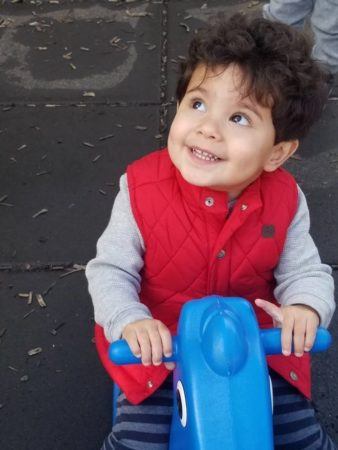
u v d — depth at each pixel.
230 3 1.50
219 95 0.58
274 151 0.63
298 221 0.70
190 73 0.61
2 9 1.49
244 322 0.53
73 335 0.94
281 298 0.68
